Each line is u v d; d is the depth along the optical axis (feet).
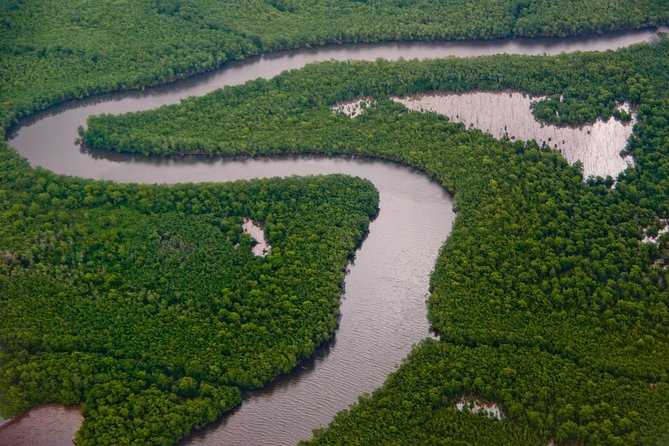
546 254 558.56
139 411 483.51
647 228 581.12
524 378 491.72
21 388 499.92
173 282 554.46
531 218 583.17
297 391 507.71
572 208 591.78
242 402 501.56
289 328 523.70
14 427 489.26
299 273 557.33
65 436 483.51
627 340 510.17
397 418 476.54
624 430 464.24
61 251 575.38
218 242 579.48
